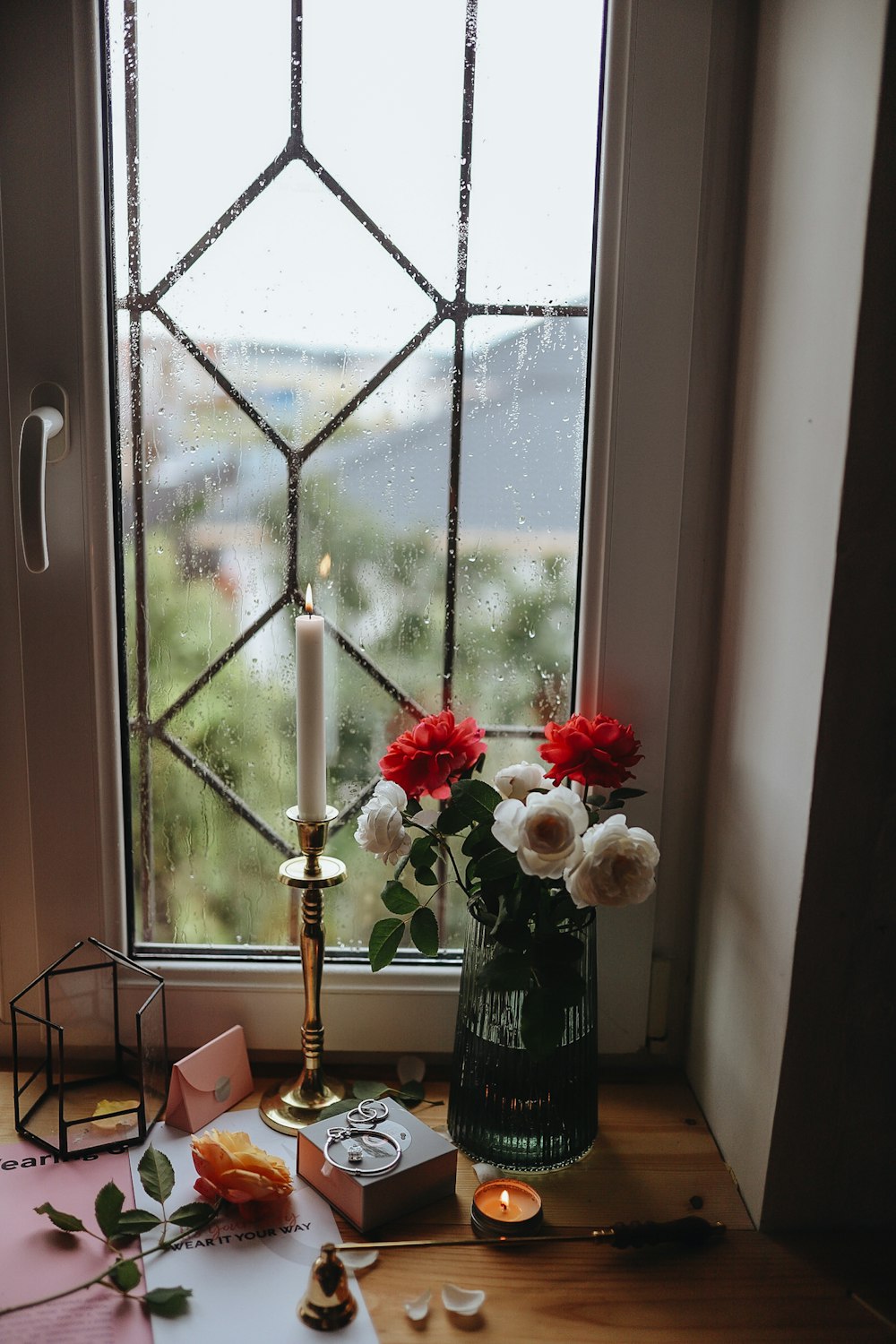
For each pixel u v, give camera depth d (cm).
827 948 73
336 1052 99
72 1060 96
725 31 85
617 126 87
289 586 95
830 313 70
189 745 97
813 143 73
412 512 95
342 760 99
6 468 90
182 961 98
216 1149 77
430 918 86
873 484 67
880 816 72
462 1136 86
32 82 85
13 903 96
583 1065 85
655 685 94
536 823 73
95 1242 74
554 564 96
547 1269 75
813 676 71
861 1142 78
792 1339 69
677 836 98
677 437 91
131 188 89
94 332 89
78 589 91
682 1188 84
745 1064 83
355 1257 74
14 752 94
